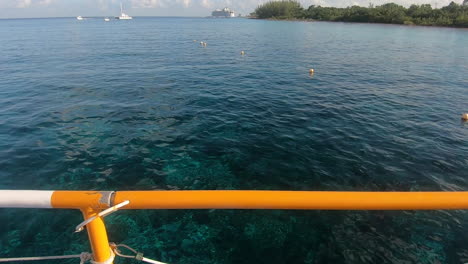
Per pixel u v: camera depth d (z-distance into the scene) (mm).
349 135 9297
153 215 5609
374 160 7691
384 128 9922
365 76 18750
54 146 8227
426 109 12031
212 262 4691
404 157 7879
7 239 4949
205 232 5254
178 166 7336
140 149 8164
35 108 11430
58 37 45469
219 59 25422
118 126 9734
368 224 5391
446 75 19016
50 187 6383
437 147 8516
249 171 7176
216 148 8320
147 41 40688
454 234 5109
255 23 108375
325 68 21625
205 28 76375
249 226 5402
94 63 22281
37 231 5129
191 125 9992
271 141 8820
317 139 8984
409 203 1614
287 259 4730
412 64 23219
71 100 12555
